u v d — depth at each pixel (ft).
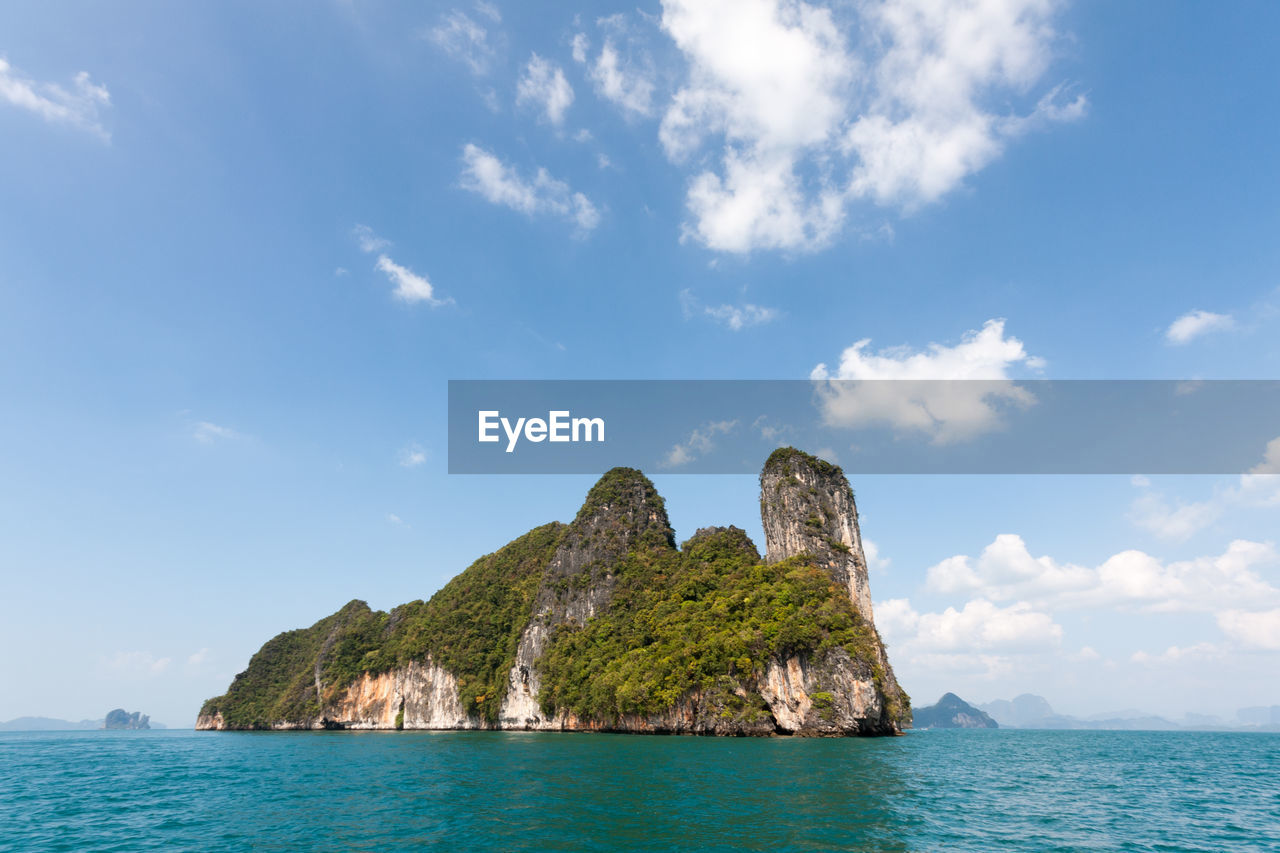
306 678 643.04
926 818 113.29
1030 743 365.81
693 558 413.80
